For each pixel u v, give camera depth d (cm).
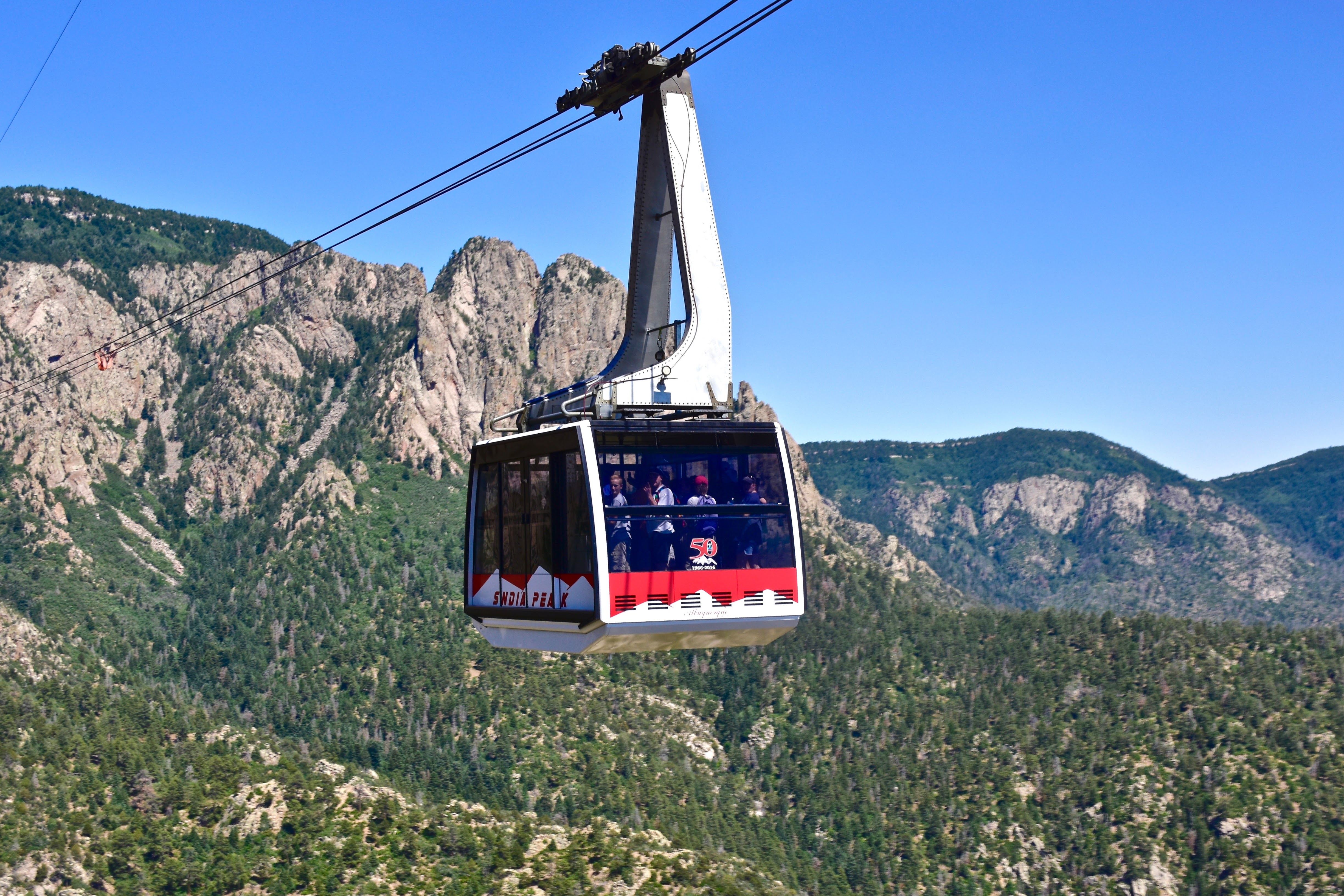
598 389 2897
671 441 2767
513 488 3025
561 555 2800
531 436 2939
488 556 3142
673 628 2703
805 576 2811
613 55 3069
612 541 2673
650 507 2714
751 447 2831
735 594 2756
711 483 2783
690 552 2734
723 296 2978
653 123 3058
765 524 2800
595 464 2702
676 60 2933
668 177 2988
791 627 2800
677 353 2927
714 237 2983
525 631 3023
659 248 3100
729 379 2969
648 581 2694
